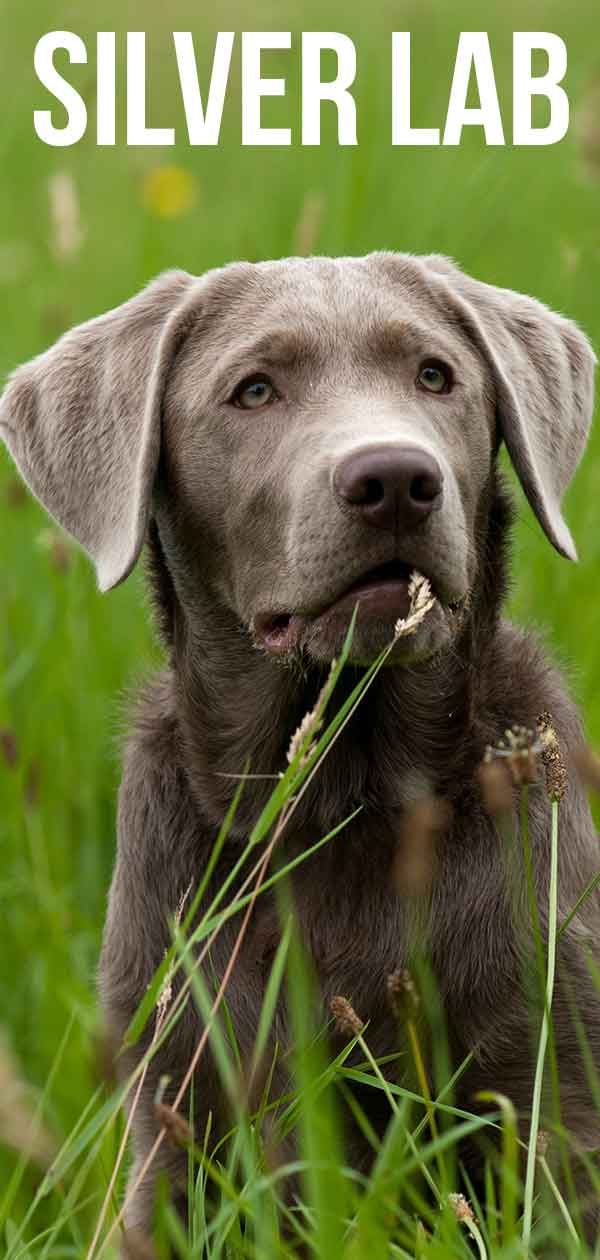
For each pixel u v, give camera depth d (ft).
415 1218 20.58
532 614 33.24
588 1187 22.03
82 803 32.81
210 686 24.63
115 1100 19.60
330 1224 18.01
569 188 42.80
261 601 23.12
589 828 24.23
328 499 21.22
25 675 34.50
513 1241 17.70
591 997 22.90
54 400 25.93
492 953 22.82
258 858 23.79
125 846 24.66
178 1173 23.32
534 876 22.94
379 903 23.30
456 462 23.52
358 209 38.06
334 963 23.17
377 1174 18.31
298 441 22.68
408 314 24.32
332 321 23.93
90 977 29.58
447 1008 22.90
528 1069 22.75
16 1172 21.43
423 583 19.69
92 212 52.42
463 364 24.32
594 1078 21.17
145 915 24.08
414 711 23.59
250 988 23.17
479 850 23.18
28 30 68.95
